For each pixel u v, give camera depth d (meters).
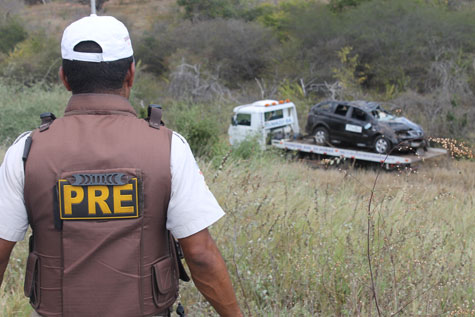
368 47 23.59
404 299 2.88
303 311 2.92
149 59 28.58
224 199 4.76
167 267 1.41
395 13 23.09
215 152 12.25
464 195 7.68
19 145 1.40
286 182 6.77
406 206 4.54
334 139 15.88
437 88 20.44
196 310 2.87
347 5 28.20
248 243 3.54
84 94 1.43
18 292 3.13
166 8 36.97
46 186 1.34
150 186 1.35
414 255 3.55
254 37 27.02
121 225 1.33
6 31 27.92
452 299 3.14
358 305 2.80
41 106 13.52
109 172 1.33
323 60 24.81
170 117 16.09
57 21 29.77
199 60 26.42
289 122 16.94
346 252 3.49
